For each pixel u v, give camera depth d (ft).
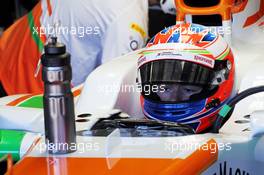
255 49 22.35
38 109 20.07
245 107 18.57
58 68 13.58
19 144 17.29
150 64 18.04
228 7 20.97
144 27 28.68
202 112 17.97
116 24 27.86
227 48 18.88
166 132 16.39
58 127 14.11
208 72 17.90
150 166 14.12
